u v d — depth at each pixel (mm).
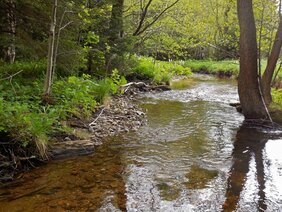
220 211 4598
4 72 9898
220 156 6949
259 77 9992
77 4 10992
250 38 9742
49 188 5098
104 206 4617
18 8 9289
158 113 11086
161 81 19250
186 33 24344
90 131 7953
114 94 13438
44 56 9953
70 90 8914
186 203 4809
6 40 9078
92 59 14445
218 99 14484
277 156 7023
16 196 4793
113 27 14844
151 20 19656
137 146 7422
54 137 6848
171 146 7539
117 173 5828
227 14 19672
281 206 4770
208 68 29891
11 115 5914
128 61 16047
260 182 5613
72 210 4461
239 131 9062
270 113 9984
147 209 4590
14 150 5695
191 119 10352
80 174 5699
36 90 8320
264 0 11242
